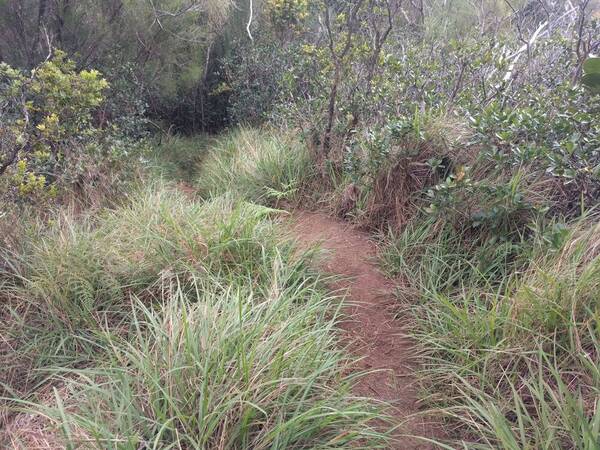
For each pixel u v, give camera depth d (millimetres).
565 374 2352
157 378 2150
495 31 6910
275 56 7977
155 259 3371
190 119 9625
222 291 3057
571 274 2617
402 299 3420
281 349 2297
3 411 2562
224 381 2193
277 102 7473
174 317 2568
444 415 2467
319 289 3467
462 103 4562
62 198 4559
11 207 3701
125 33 7324
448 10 8047
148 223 3691
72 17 6734
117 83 6926
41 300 3139
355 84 5215
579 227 3006
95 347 2965
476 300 2955
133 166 5430
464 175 3512
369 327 3223
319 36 7645
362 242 4234
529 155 3354
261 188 5371
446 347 2824
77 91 4477
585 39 5453
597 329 2283
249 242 3553
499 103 4508
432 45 6023
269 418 2102
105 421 2150
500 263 3350
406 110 4789
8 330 3014
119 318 3139
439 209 3648
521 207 3406
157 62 7953
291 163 5457
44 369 2588
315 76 6102
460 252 3623
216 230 3611
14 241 3510
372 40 5613
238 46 8750
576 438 1861
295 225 4605
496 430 1985
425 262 3658
